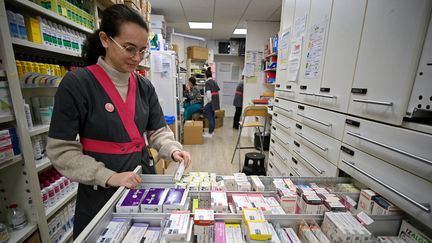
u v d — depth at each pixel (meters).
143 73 2.97
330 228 0.65
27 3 1.06
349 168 0.99
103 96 0.82
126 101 0.88
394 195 0.73
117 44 0.77
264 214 0.68
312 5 1.43
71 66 1.55
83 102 0.77
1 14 0.90
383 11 0.81
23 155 1.03
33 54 1.38
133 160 0.90
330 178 1.04
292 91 1.76
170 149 1.00
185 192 0.77
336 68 1.13
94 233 0.54
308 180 1.02
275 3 3.47
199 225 0.59
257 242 0.55
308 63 1.47
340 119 1.07
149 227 0.64
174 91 3.43
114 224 0.61
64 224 1.41
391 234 0.73
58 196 1.33
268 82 4.12
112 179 0.72
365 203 0.86
